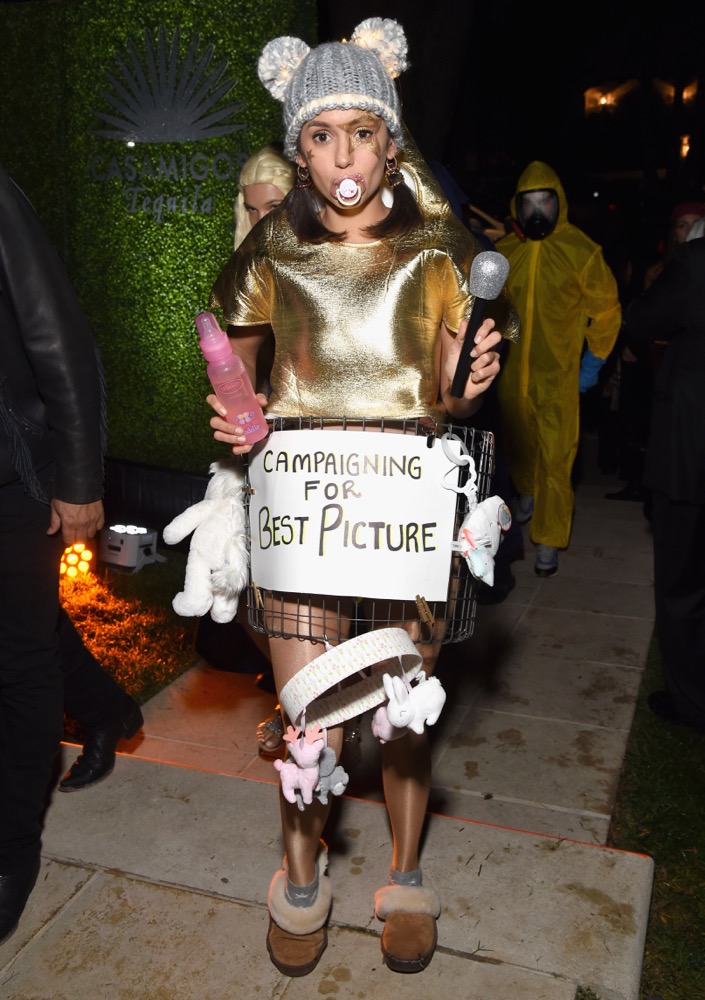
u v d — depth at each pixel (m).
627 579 5.56
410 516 2.02
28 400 2.39
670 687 3.85
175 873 2.59
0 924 2.38
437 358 2.16
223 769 3.50
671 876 2.95
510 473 5.66
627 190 14.71
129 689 4.08
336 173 1.93
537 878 2.57
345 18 5.87
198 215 5.11
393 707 1.94
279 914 2.25
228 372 1.98
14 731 2.46
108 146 5.17
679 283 3.45
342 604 2.21
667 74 14.15
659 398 3.60
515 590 5.38
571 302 5.25
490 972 2.28
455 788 3.46
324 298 2.04
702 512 3.58
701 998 2.46
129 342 5.33
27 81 5.21
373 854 2.66
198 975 2.27
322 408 2.09
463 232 2.09
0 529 2.38
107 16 5.00
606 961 2.31
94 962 2.31
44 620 2.47
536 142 15.13
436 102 6.11
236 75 4.89
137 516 5.26
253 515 2.16
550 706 4.06
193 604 2.35
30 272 2.26
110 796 2.92
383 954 2.29
